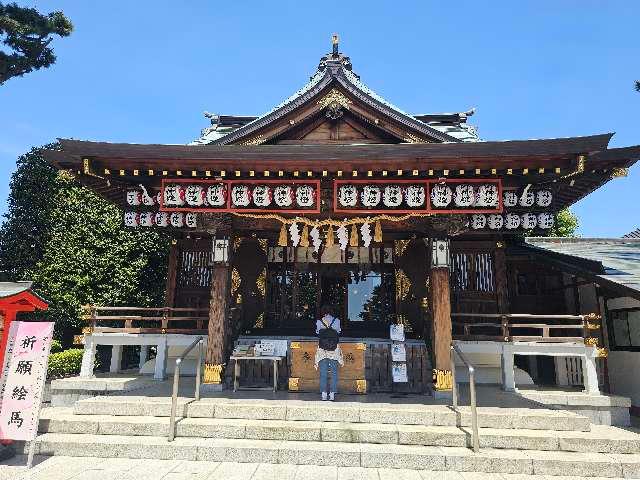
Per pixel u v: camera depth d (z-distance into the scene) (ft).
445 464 20.04
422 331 40.04
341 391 31.40
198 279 45.19
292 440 22.35
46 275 51.67
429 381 33.24
